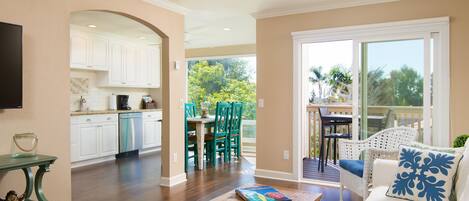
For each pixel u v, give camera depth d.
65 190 3.10
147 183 4.45
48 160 2.55
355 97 4.25
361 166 3.22
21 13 2.76
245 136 7.44
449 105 3.74
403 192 2.34
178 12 4.54
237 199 2.45
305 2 4.27
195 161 5.62
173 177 4.40
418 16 3.88
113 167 5.49
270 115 4.79
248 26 5.62
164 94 4.41
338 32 4.29
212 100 7.96
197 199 3.75
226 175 4.90
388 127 4.10
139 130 6.74
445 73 3.75
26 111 2.80
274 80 4.75
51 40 2.98
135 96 7.43
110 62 6.34
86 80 6.33
